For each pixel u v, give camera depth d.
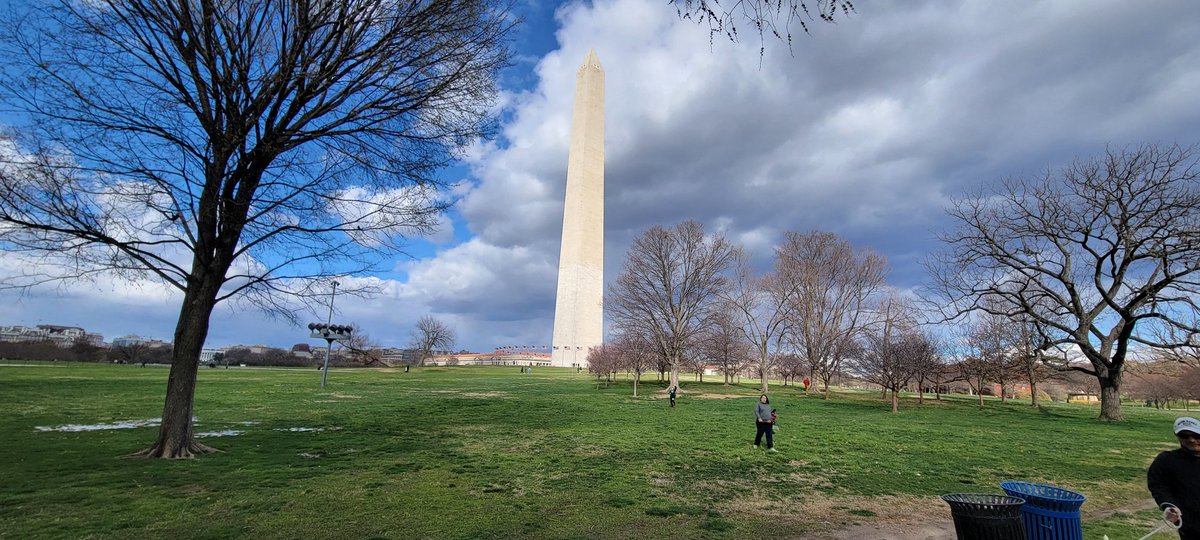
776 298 49.53
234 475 10.54
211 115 12.45
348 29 12.46
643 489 10.53
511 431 19.19
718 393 48.66
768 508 9.45
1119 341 28.08
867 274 49.00
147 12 10.80
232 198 12.14
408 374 71.06
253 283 13.05
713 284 46.03
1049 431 23.00
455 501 9.22
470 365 113.44
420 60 12.52
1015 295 30.12
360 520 7.95
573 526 7.99
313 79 11.59
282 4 11.70
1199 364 29.66
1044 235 29.58
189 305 12.45
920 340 39.28
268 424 19.14
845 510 9.44
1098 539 7.74
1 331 67.75
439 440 16.50
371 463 12.38
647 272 46.25
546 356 119.00
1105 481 12.48
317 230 12.90
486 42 12.98
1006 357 36.62
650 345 47.50
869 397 49.06
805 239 50.56
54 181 10.32
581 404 32.50
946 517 9.13
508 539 7.32
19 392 26.23
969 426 24.62
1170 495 4.89
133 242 11.52
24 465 10.96
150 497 8.78
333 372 68.81
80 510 7.96
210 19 10.99
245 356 97.31
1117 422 27.58
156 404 23.23
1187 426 4.80
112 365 62.03
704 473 12.32
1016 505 5.18
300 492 9.47
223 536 7.05
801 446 17.00
